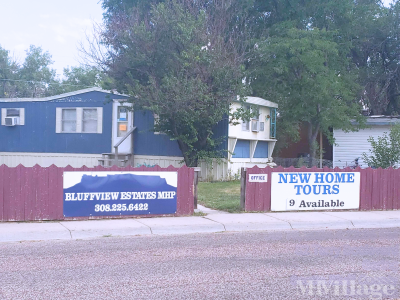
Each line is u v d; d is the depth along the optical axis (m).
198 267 7.54
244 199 13.45
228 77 19.12
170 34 19.19
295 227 11.91
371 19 26.70
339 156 26.16
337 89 23.03
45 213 11.33
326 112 23.00
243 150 23.00
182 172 12.52
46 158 25.34
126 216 11.97
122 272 7.19
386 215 13.38
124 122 23.98
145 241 9.75
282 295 6.14
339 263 7.89
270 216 12.73
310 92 22.94
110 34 20.55
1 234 9.68
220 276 7.02
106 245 9.28
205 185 19.53
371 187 14.49
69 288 6.34
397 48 29.22
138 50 19.42
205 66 19.05
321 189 13.96
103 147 24.44
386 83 29.50
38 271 7.21
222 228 11.34
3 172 11.03
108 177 11.77
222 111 19.39
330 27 25.69
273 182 13.57
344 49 25.78
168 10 19.53
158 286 6.47
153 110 18.78
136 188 12.02
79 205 11.55
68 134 25.00
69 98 24.98
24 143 25.64
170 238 10.14
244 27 25.42
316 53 22.28
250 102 22.31
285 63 23.36
